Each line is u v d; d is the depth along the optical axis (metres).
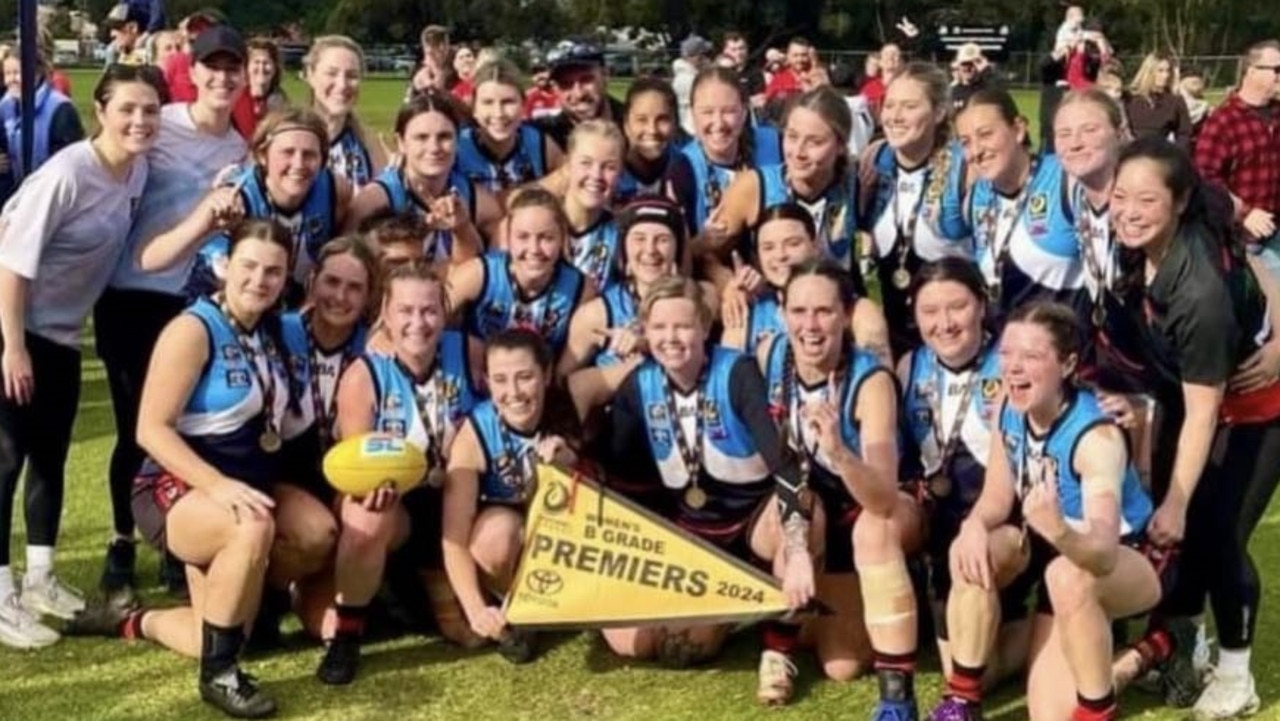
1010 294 5.40
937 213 5.71
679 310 5.02
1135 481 4.71
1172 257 4.57
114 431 8.56
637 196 6.14
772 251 5.43
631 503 5.20
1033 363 4.52
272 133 5.59
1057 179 5.24
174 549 5.07
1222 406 4.82
